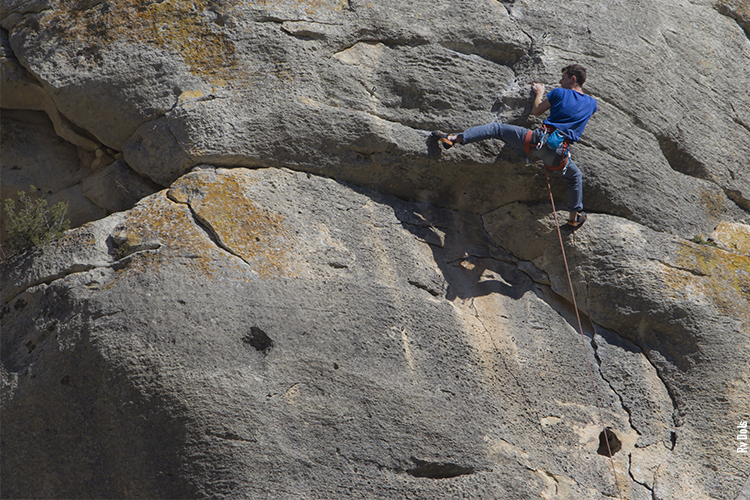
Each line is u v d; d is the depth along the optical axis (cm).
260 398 459
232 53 559
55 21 572
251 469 448
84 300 471
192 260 481
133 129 564
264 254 499
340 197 559
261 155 543
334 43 573
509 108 581
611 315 580
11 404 465
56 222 529
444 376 514
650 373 576
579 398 552
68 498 461
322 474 461
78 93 558
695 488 532
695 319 571
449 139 547
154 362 452
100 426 456
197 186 518
